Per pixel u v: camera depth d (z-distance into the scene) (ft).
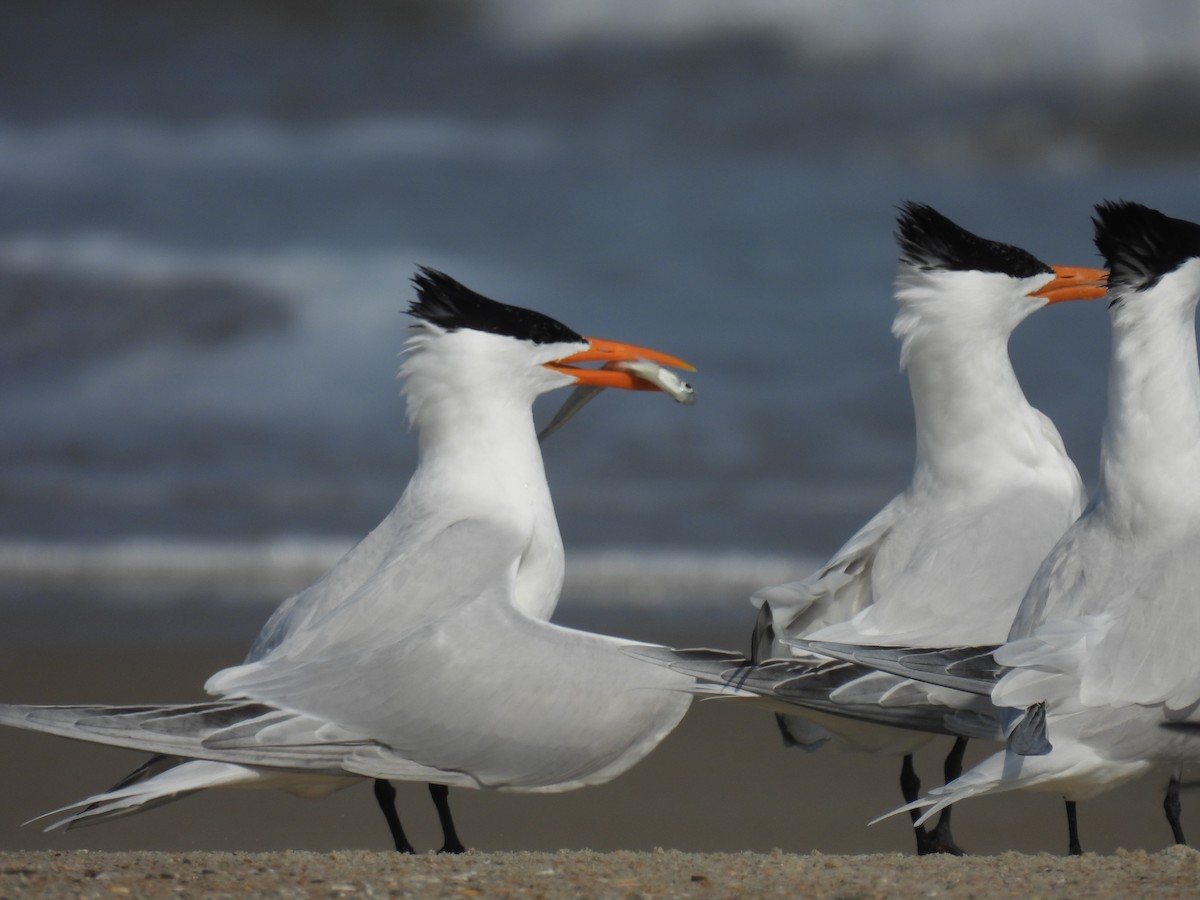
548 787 24.48
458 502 26.66
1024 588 26.53
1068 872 22.30
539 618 26.84
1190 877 21.77
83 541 55.52
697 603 48.96
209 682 23.77
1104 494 24.27
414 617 24.57
